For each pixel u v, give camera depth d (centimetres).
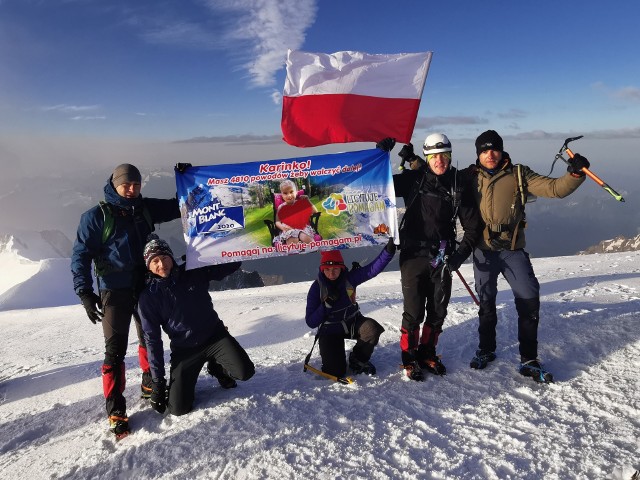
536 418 345
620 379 391
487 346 446
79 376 586
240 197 448
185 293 411
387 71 518
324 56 511
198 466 316
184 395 393
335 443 326
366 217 453
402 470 291
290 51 507
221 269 448
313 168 450
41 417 461
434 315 441
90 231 394
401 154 463
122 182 391
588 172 356
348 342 577
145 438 367
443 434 332
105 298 403
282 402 400
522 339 418
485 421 346
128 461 335
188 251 441
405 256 436
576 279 960
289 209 451
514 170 405
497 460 295
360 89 520
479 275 433
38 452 378
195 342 418
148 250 391
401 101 526
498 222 407
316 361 520
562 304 629
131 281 407
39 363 746
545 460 292
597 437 313
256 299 1160
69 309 1441
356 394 408
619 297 703
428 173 422
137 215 407
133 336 865
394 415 364
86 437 390
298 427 352
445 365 462
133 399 455
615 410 345
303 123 525
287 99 518
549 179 388
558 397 375
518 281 411
